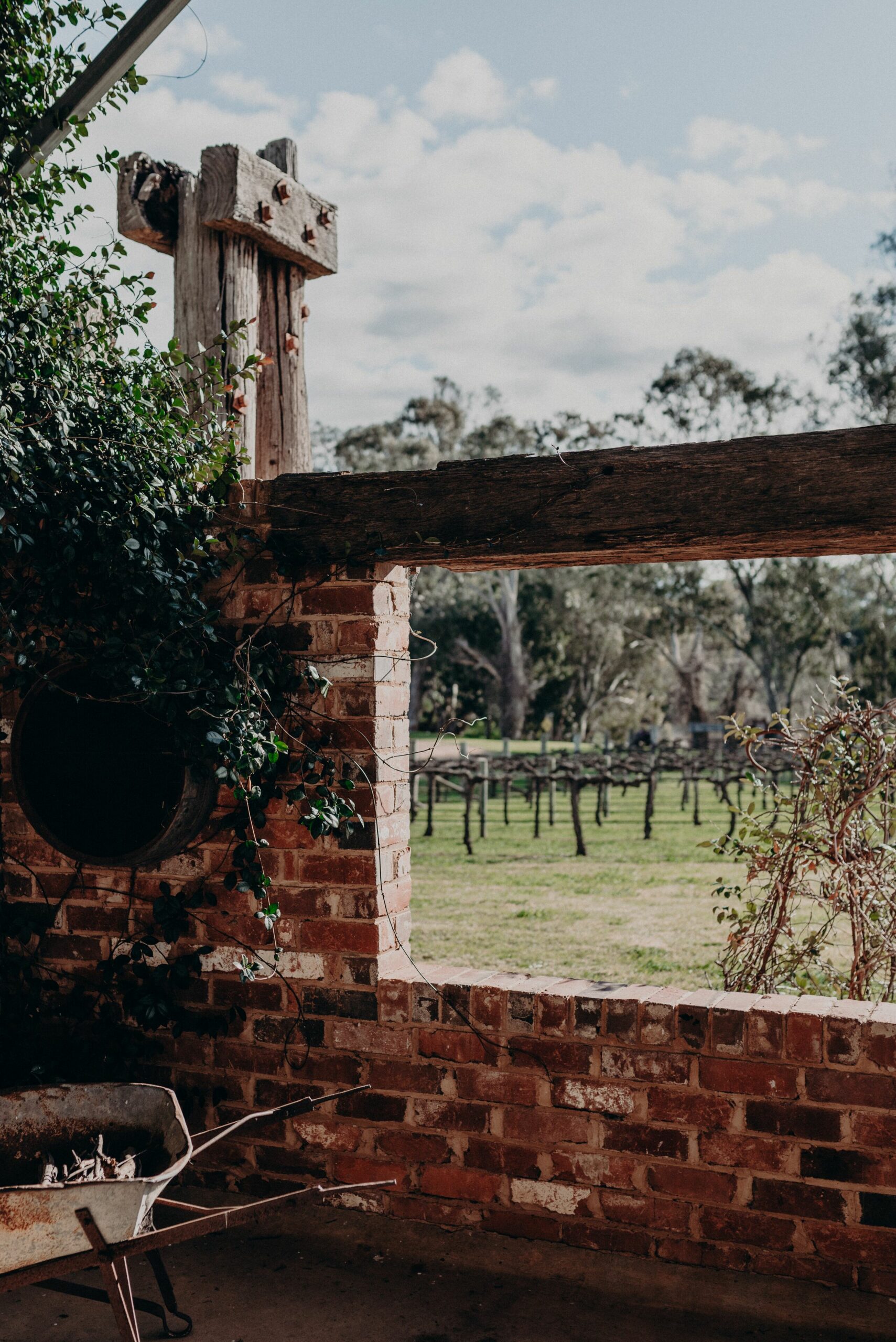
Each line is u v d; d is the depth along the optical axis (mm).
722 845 4230
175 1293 3092
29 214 3480
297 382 4461
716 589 39812
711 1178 3135
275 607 3621
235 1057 3693
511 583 42344
